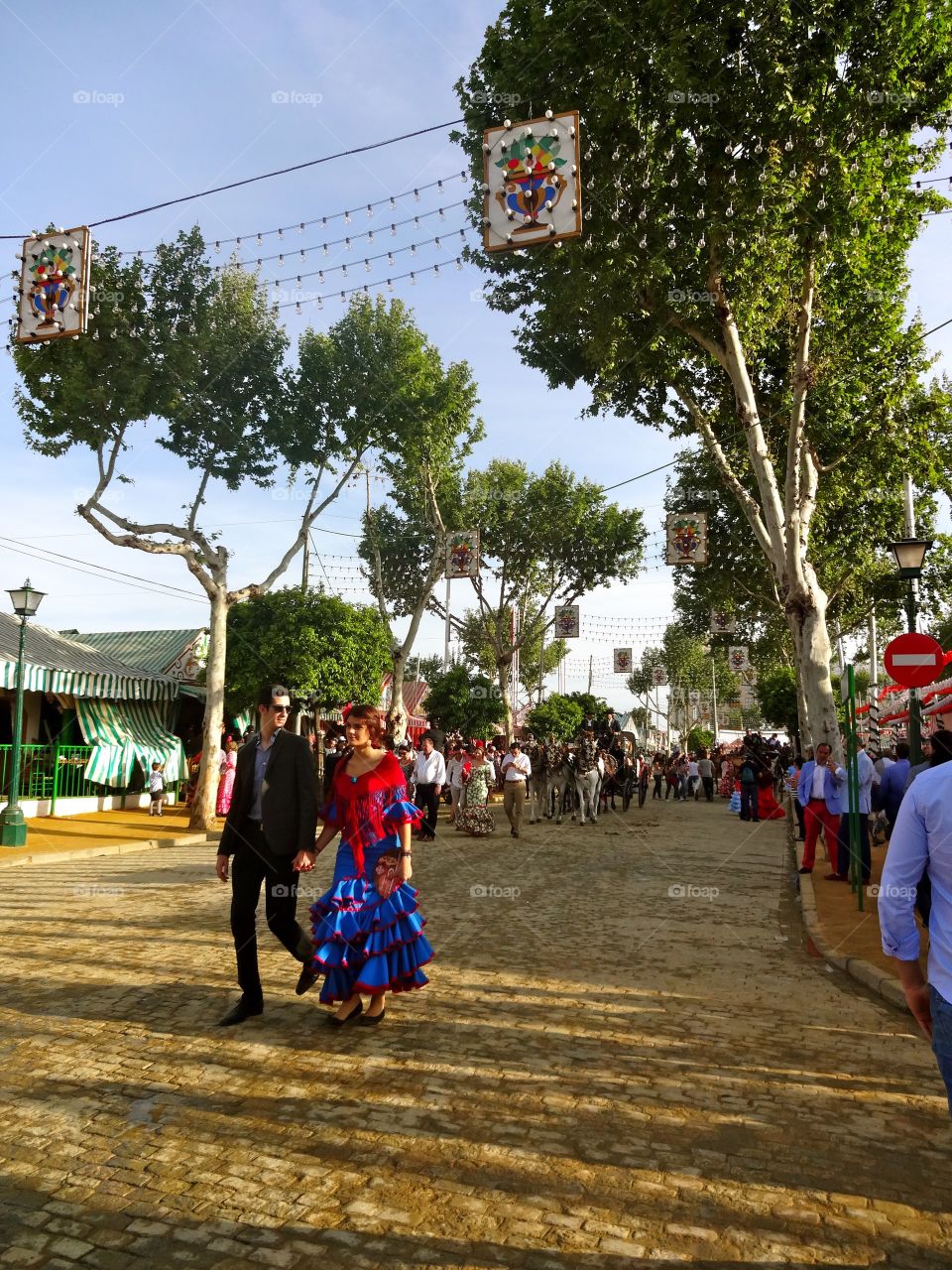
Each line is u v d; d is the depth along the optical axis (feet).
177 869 44.21
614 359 49.06
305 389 69.46
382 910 18.35
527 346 60.75
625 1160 12.73
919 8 41.45
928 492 89.51
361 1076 15.67
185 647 88.43
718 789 133.18
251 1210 11.15
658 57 41.27
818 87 41.83
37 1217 10.93
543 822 76.69
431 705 115.14
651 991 21.76
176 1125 13.57
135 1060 16.34
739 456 72.08
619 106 41.91
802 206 43.37
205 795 66.13
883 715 73.61
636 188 45.37
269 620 88.33
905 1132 13.91
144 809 80.94
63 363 57.77
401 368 71.26
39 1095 14.66
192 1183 11.83
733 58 42.60
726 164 44.04
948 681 53.47
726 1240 10.72
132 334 60.03
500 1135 13.43
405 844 18.80
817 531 86.69
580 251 46.11
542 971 23.49
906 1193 11.99
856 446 59.26
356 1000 18.78
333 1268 9.96
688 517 78.48
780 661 141.38
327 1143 13.04
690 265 47.91
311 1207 11.25
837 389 58.13
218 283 61.77
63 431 60.59
